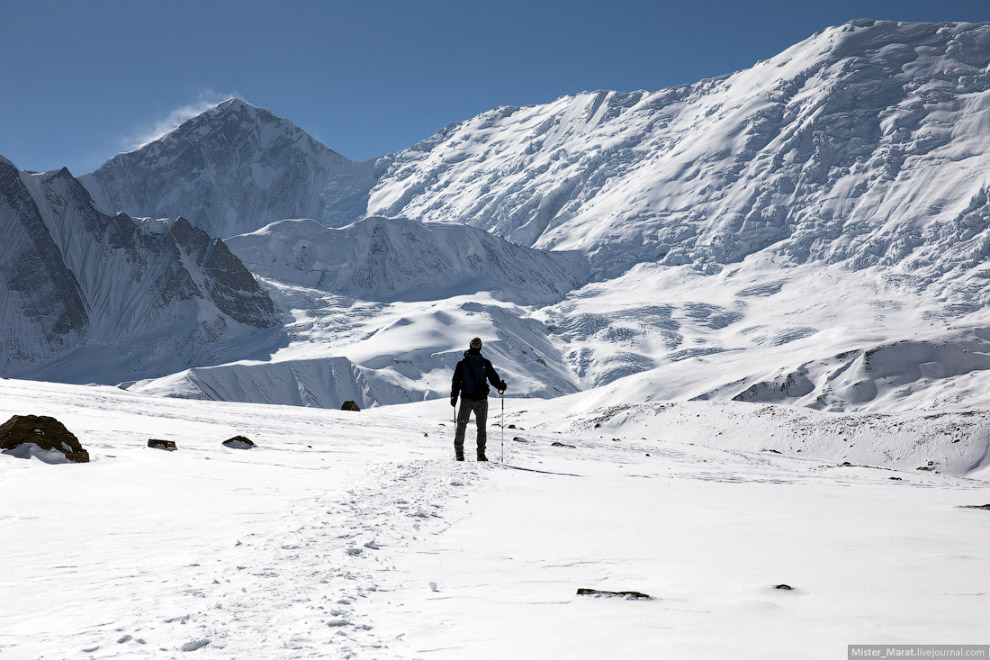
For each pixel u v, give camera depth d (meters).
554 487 9.70
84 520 6.16
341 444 16.52
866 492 11.15
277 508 6.81
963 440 52.50
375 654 2.62
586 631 2.92
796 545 5.27
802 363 103.12
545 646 2.71
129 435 14.81
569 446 23.73
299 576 4.03
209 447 13.73
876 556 4.80
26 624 3.12
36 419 10.59
